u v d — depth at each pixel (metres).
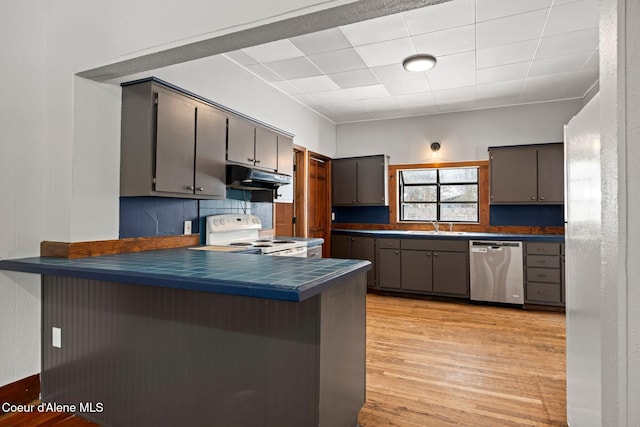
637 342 0.93
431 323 3.82
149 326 1.86
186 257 2.28
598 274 1.42
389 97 4.75
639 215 0.93
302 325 1.53
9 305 2.13
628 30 0.94
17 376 2.17
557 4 2.64
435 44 3.28
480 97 4.74
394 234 5.06
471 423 1.99
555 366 2.72
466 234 4.79
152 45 1.97
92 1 2.17
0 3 2.12
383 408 2.14
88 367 2.06
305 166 5.05
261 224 4.12
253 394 1.62
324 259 2.16
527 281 4.38
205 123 2.95
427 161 5.50
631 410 0.94
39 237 2.29
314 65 3.75
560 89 4.45
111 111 2.48
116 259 2.17
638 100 0.93
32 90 2.26
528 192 4.68
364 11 1.57
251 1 1.71
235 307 1.65
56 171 2.27
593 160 1.47
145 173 2.47
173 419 1.80
